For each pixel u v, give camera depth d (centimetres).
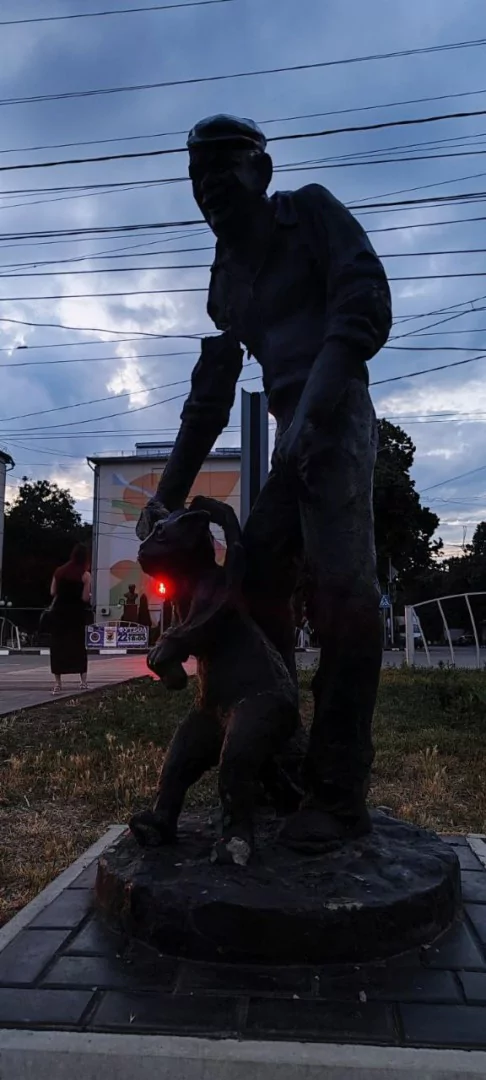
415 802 418
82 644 869
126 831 264
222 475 2914
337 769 212
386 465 2578
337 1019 155
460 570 4203
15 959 180
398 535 2594
